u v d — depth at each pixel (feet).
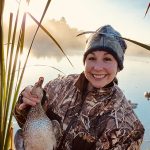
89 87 2.38
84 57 2.37
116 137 2.18
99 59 2.30
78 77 2.39
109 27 2.39
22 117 2.36
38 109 2.24
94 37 2.33
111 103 2.26
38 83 2.24
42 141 2.19
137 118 2.27
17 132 2.32
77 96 2.37
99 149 2.21
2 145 2.17
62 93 2.43
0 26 2.00
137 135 2.22
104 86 2.29
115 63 2.31
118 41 2.35
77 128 2.28
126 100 2.32
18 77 2.14
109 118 2.22
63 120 2.35
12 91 2.33
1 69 2.09
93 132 2.23
